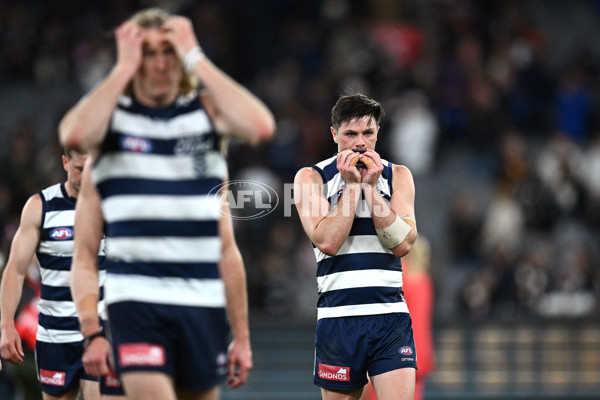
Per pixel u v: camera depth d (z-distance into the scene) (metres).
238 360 14.33
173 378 13.13
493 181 55.12
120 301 12.89
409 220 17.58
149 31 12.80
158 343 12.92
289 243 47.66
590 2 69.44
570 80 58.59
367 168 17.17
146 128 12.84
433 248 52.66
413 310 25.88
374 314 17.41
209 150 12.98
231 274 14.23
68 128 12.44
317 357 17.89
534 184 50.97
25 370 24.44
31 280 24.70
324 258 17.78
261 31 63.66
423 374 26.06
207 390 13.41
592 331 42.59
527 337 43.00
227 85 12.62
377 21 65.00
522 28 61.00
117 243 12.91
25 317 24.45
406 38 61.72
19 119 63.69
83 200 13.71
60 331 19.06
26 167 52.84
